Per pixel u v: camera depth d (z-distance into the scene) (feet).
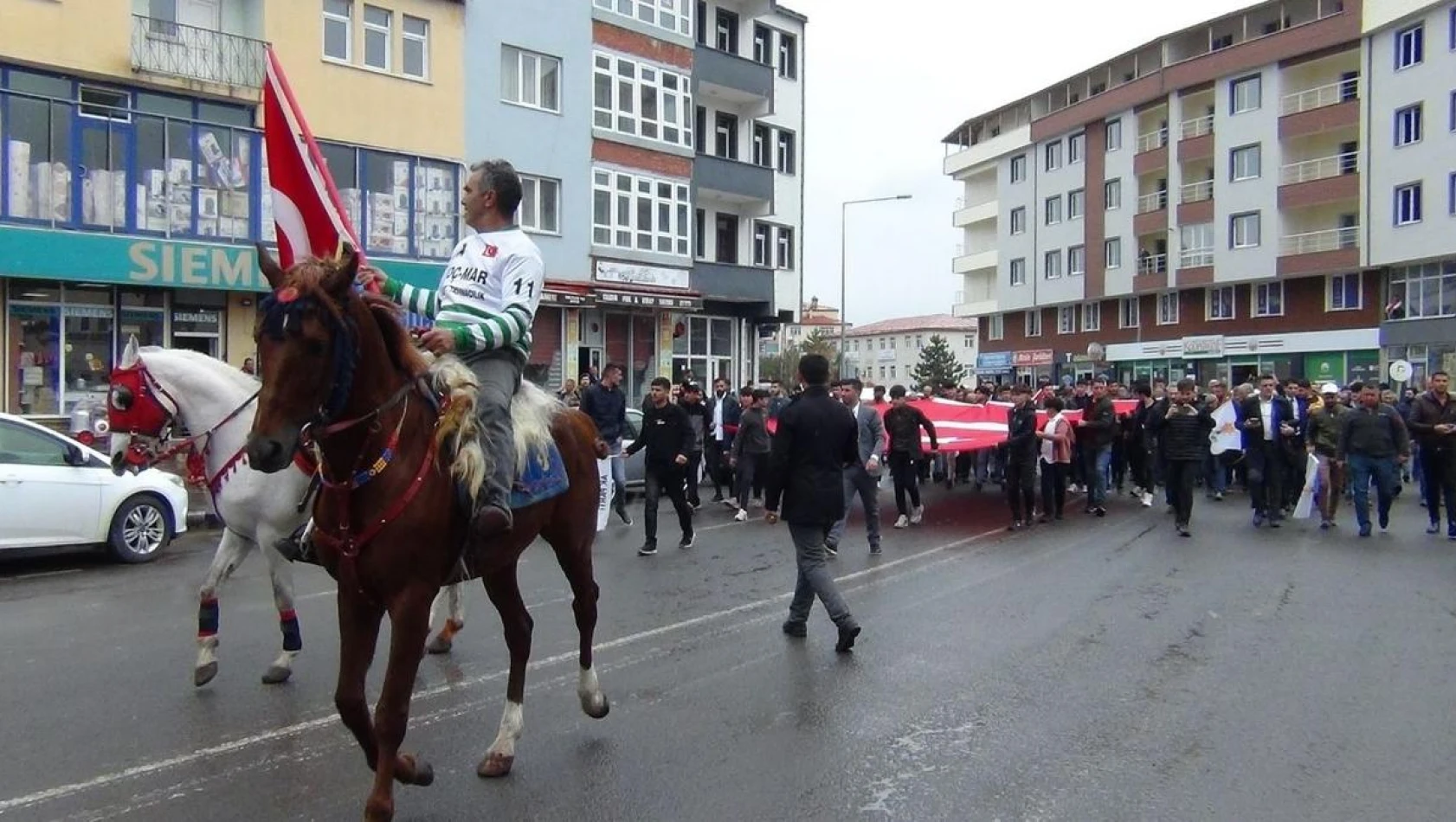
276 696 21.24
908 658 24.90
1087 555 41.37
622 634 27.20
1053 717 20.29
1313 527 50.49
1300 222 154.51
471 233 16.70
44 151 61.77
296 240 22.22
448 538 14.42
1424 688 22.34
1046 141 197.57
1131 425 62.23
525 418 16.94
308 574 35.47
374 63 78.59
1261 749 18.47
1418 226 135.85
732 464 54.90
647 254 100.42
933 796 16.31
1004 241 210.38
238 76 69.26
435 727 19.51
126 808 15.52
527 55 90.33
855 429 26.76
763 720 20.08
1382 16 138.92
